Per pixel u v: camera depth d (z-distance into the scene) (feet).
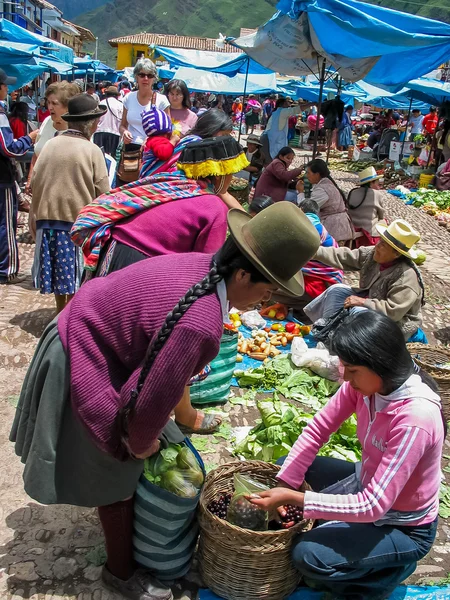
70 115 15.60
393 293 15.06
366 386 7.86
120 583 8.66
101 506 8.13
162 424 6.70
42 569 9.06
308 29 23.13
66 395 7.52
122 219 10.32
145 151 12.39
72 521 10.14
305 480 9.84
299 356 15.67
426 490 8.11
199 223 10.23
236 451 12.00
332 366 15.26
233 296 6.73
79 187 15.65
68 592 8.68
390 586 8.70
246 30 132.26
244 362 16.29
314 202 19.84
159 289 6.70
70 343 7.02
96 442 7.07
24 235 27.09
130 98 22.16
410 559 8.30
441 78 70.64
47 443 7.66
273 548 8.18
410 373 7.87
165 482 8.33
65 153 15.48
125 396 6.68
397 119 85.10
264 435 11.85
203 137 12.28
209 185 10.94
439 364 15.06
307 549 8.15
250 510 8.59
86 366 6.95
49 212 15.72
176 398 6.55
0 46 32.73
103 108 16.38
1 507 10.31
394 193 51.55
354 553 8.07
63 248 15.93
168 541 8.38
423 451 7.68
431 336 20.52
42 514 10.24
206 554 8.67
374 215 24.12
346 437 12.02
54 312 18.65
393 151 65.26
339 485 9.17
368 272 16.17
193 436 12.65
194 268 6.91
